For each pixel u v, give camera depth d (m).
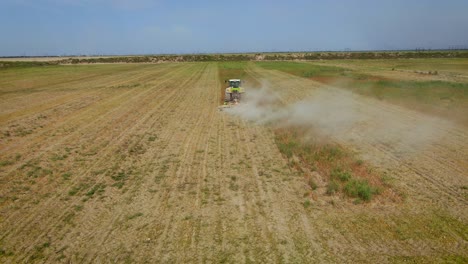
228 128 18.64
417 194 10.23
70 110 24.64
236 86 26.39
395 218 9.02
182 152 14.70
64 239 8.42
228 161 13.48
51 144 16.16
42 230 8.84
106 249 7.98
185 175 12.16
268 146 15.23
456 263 7.25
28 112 23.97
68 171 12.76
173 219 9.21
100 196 10.66
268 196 10.41
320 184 11.13
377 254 7.59
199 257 7.58
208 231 8.60
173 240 8.24
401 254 7.58
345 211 9.45
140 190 11.03
